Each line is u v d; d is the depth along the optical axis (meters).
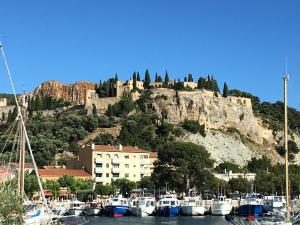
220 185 190.38
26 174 155.88
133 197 160.25
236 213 125.00
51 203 145.75
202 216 138.75
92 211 142.62
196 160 171.12
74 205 146.50
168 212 139.25
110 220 124.88
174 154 172.38
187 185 172.00
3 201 45.44
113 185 198.12
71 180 182.38
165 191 181.25
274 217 88.81
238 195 187.75
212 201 151.25
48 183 172.50
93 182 198.00
